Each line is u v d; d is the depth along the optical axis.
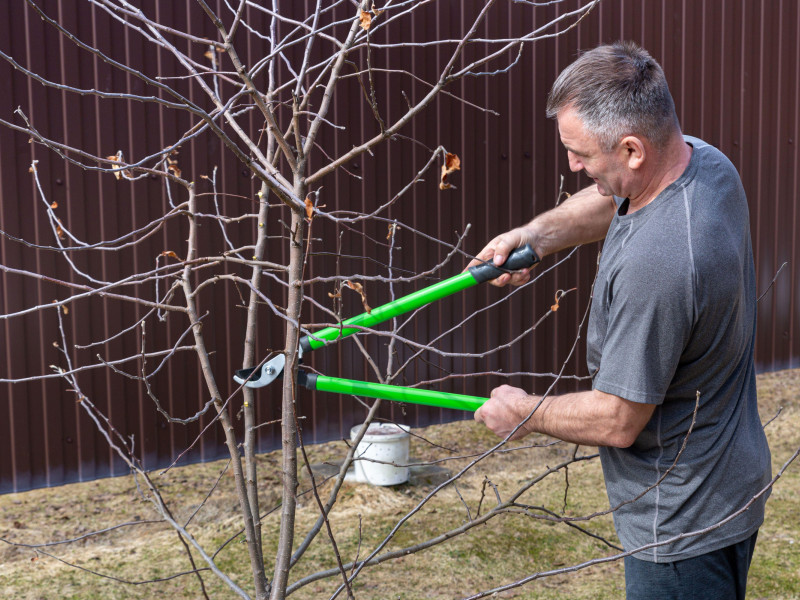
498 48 4.89
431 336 4.85
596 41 5.25
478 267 1.92
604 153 1.69
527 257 1.91
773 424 5.25
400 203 4.68
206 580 3.21
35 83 3.84
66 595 3.05
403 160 4.67
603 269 1.78
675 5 5.55
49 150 3.88
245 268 4.34
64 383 4.03
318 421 4.62
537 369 5.24
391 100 4.59
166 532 3.65
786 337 6.31
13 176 3.83
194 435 4.32
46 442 4.02
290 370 1.77
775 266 6.21
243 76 1.67
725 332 1.67
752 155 6.04
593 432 1.73
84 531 3.61
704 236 1.62
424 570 3.29
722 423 1.74
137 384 4.16
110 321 4.08
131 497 3.96
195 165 4.18
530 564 3.39
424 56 4.66
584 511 3.93
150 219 4.12
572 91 1.70
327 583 3.18
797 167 6.25
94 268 4.03
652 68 1.68
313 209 1.56
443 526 3.71
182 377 4.25
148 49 4.04
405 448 4.14
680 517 1.75
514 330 5.13
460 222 4.88
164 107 4.10
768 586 3.20
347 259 4.54
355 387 1.85
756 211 6.09
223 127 4.18
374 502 3.92
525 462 4.59
